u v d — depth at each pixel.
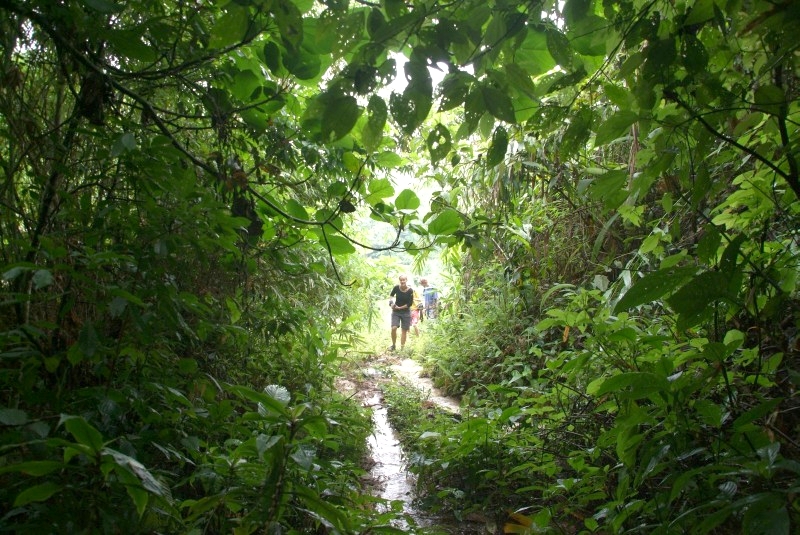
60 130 1.91
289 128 2.61
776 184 1.98
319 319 4.20
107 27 1.73
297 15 1.27
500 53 1.37
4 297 1.64
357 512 1.83
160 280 1.70
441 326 7.20
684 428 1.65
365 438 3.74
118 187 2.11
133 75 1.84
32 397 1.37
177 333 1.89
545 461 2.73
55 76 1.83
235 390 1.29
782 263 1.64
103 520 1.17
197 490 2.08
